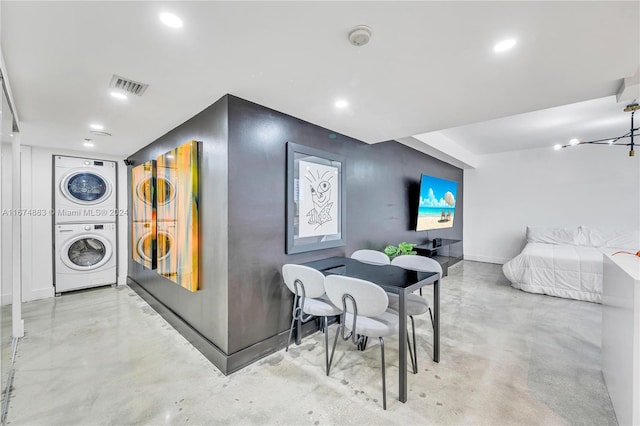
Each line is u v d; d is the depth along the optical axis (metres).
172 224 2.70
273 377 1.99
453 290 4.18
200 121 2.38
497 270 5.54
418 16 1.22
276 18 1.23
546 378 1.99
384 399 1.68
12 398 1.78
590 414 1.64
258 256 2.27
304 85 1.91
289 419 1.60
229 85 1.90
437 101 2.20
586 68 1.68
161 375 2.02
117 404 1.72
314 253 2.79
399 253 3.63
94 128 2.82
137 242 3.73
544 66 1.66
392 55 1.54
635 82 1.79
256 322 2.26
